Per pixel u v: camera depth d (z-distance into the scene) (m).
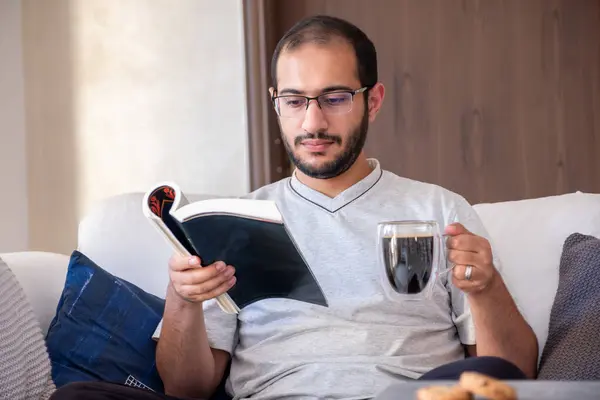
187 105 4.38
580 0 4.05
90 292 2.21
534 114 4.10
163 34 4.39
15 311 1.91
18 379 1.84
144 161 4.43
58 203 4.54
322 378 1.96
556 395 1.12
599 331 1.94
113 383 1.73
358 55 2.09
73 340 2.13
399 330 2.01
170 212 1.68
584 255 2.10
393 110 4.18
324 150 2.06
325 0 4.25
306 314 2.05
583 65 4.06
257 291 1.87
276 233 1.70
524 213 2.32
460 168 4.15
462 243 1.75
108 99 4.46
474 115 4.14
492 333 1.90
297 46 2.08
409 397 1.12
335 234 2.09
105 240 2.43
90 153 4.49
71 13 4.50
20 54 4.54
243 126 4.30
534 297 2.19
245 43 4.26
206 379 2.07
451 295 2.09
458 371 1.52
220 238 1.73
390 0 4.18
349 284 2.05
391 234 1.59
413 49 4.16
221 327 2.12
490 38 4.11
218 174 4.34
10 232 4.53
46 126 4.54
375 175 2.16
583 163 4.08
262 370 2.04
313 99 2.05
